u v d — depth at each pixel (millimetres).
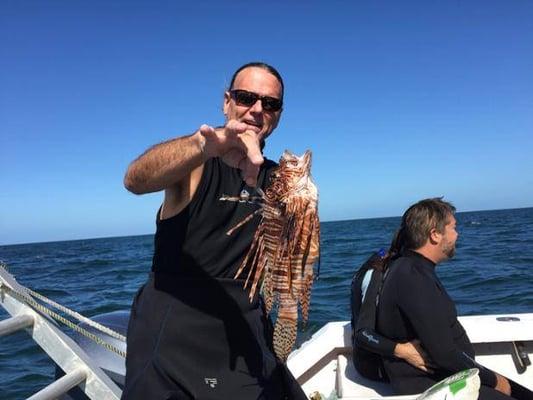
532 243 24359
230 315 2252
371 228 62562
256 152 1705
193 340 2189
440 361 3113
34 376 7762
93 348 3967
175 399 2115
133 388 2143
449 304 3328
